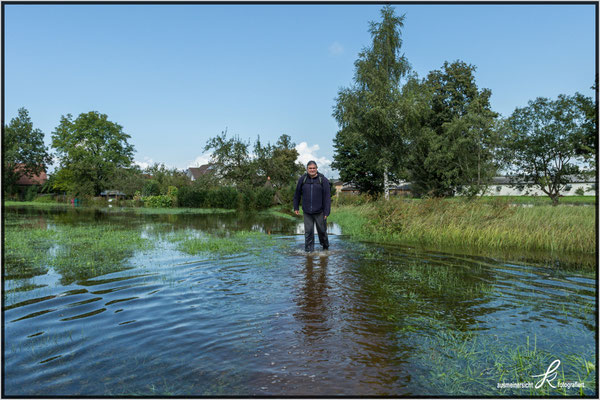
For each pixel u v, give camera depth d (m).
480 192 31.53
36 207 37.22
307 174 8.12
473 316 3.80
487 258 7.22
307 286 4.98
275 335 3.27
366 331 3.38
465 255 7.59
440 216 11.00
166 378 2.50
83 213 26.33
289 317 3.75
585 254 7.79
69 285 5.08
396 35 33.53
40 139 65.31
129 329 3.41
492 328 3.46
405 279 5.40
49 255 7.65
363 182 44.12
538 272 5.92
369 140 34.47
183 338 3.20
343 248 8.57
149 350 2.95
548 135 32.16
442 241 9.77
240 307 4.07
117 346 3.03
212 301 4.30
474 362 2.79
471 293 4.65
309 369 2.64
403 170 36.06
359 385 2.43
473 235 9.52
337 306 4.11
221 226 15.16
